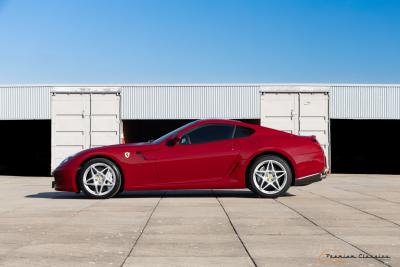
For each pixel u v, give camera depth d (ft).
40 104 61.41
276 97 61.05
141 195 29.14
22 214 20.49
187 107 61.36
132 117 61.21
